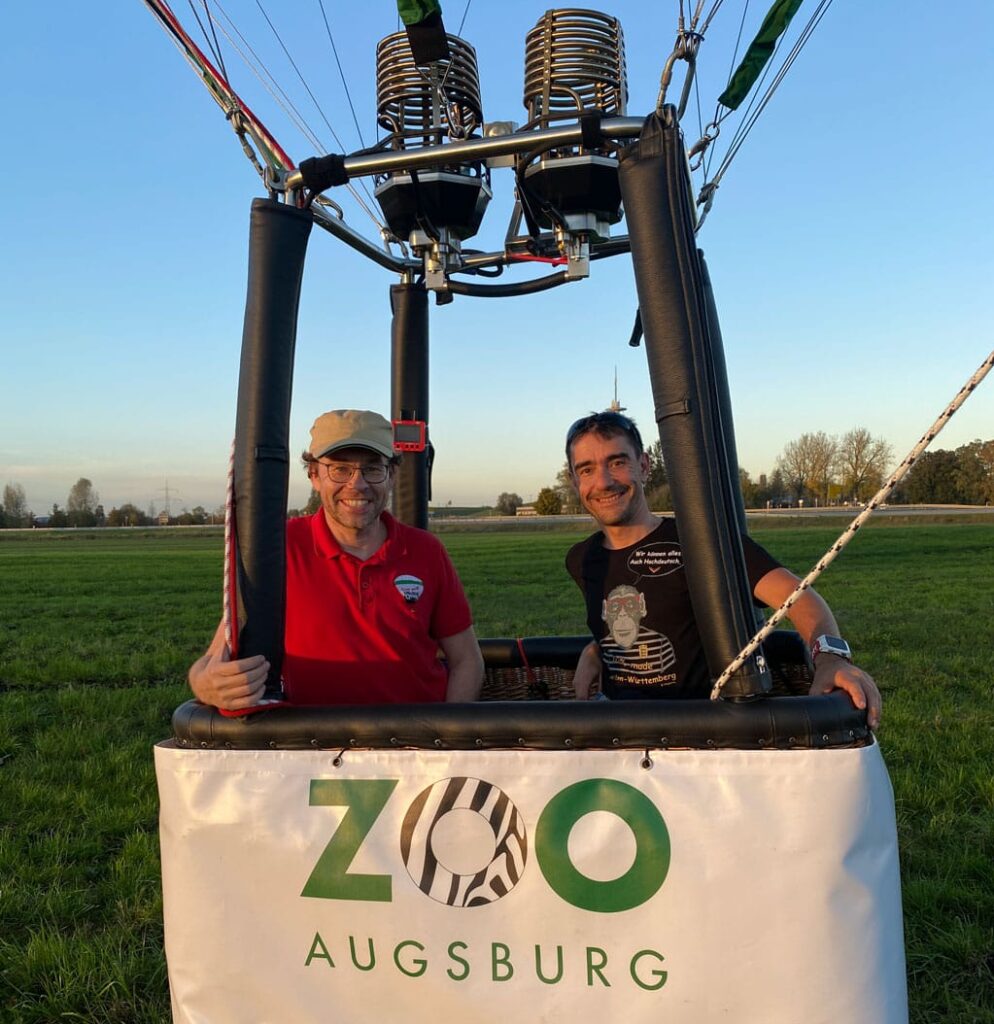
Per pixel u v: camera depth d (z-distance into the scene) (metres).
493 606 16.83
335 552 2.48
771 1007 1.59
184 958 1.79
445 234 2.57
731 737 1.64
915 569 23.30
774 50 2.26
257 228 1.93
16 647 11.98
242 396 1.89
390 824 1.73
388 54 2.38
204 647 11.96
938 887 3.80
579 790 1.67
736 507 2.53
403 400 3.45
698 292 1.75
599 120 1.87
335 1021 1.73
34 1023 3.06
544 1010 1.66
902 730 6.31
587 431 2.55
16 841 4.52
